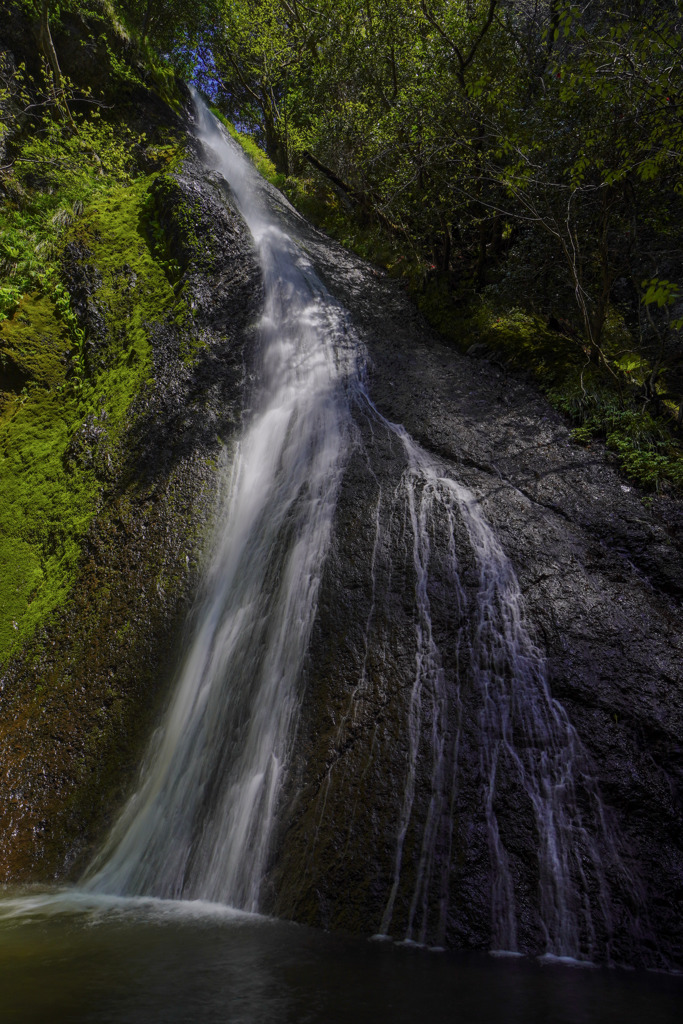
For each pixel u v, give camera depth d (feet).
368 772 15.84
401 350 35.17
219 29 63.62
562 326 36.04
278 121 66.18
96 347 33.09
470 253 43.29
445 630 18.38
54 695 21.90
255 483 27.17
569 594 18.88
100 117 47.65
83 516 26.63
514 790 14.88
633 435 26.43
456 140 34.81
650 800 14.55
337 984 10.62
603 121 28.17
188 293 34.14
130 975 10.82
